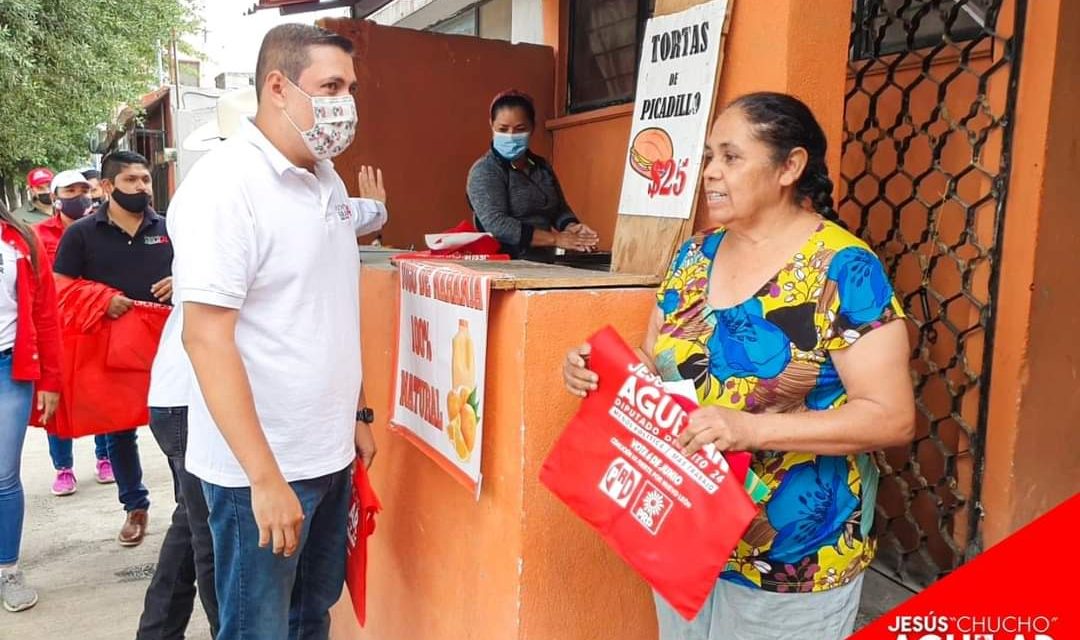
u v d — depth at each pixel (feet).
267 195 6.03
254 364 6.15
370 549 9.09
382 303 8.60
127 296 11.99
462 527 6.89
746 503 4.51
